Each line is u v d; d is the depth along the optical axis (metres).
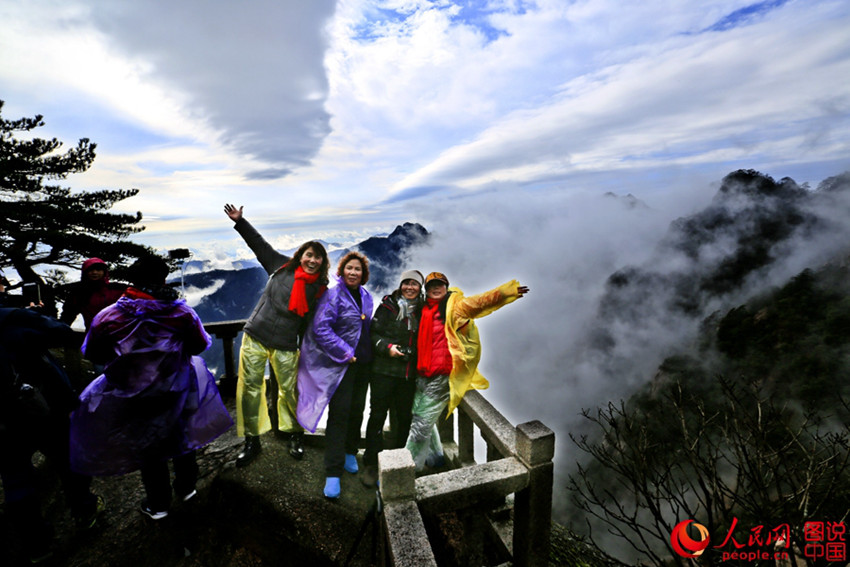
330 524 2.41
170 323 2.13
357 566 2.24
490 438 2.42
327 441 2.59
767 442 2.35
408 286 2.65
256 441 2.85
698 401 2.58
